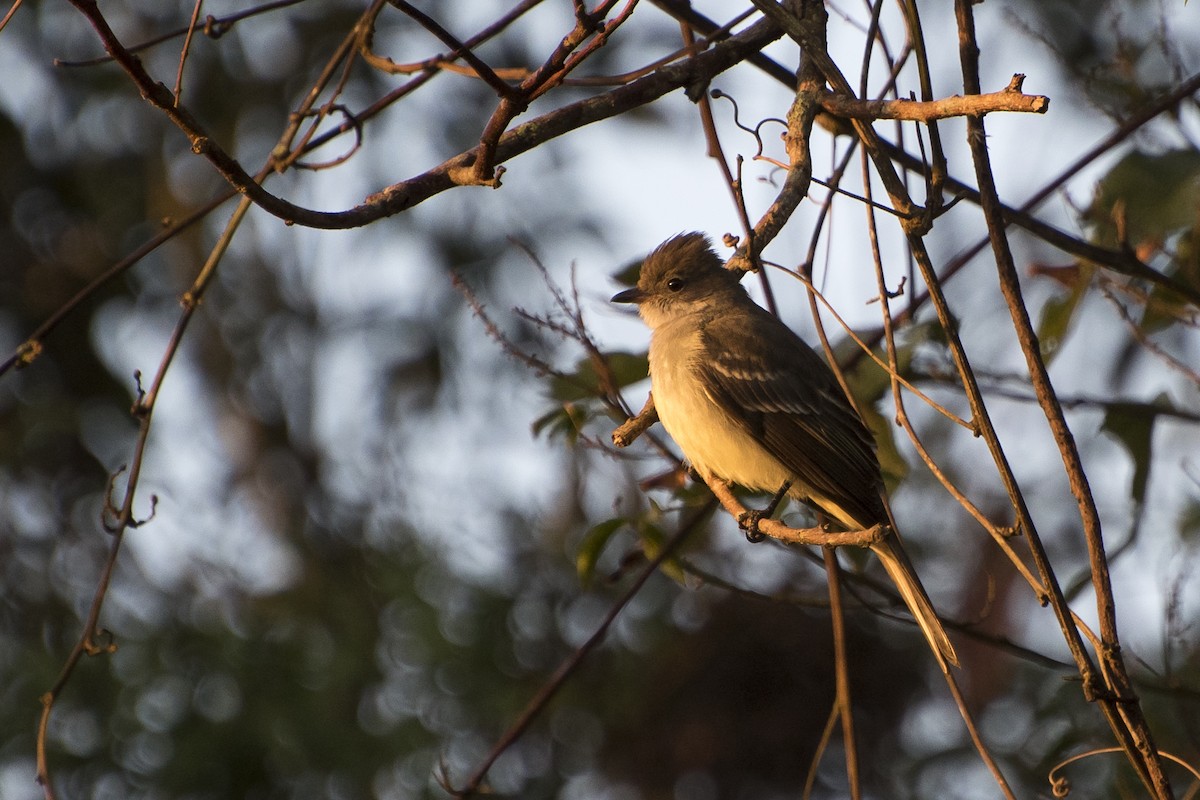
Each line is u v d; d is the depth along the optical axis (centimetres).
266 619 1286
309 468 1530
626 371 964
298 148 817
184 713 1198
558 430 908
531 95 616
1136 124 884
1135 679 861
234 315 1588
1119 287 897
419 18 596
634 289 1007
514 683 1236
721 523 1259
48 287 1511
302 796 1170
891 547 886
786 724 1255
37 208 1538
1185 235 895
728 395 927
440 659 1228
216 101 1536
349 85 1483
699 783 1252
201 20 1498
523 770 1234
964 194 778
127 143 1570
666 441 1009
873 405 939
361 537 1422
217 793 1164
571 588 1270
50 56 1530
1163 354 865
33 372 1487
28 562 1392
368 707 1214
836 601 792
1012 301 629
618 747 1254
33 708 1192
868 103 661
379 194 643
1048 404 625
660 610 1279
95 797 1162
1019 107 576
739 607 1262
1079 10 1237
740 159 719
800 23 691
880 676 1277
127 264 832
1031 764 1098
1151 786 614
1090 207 902
